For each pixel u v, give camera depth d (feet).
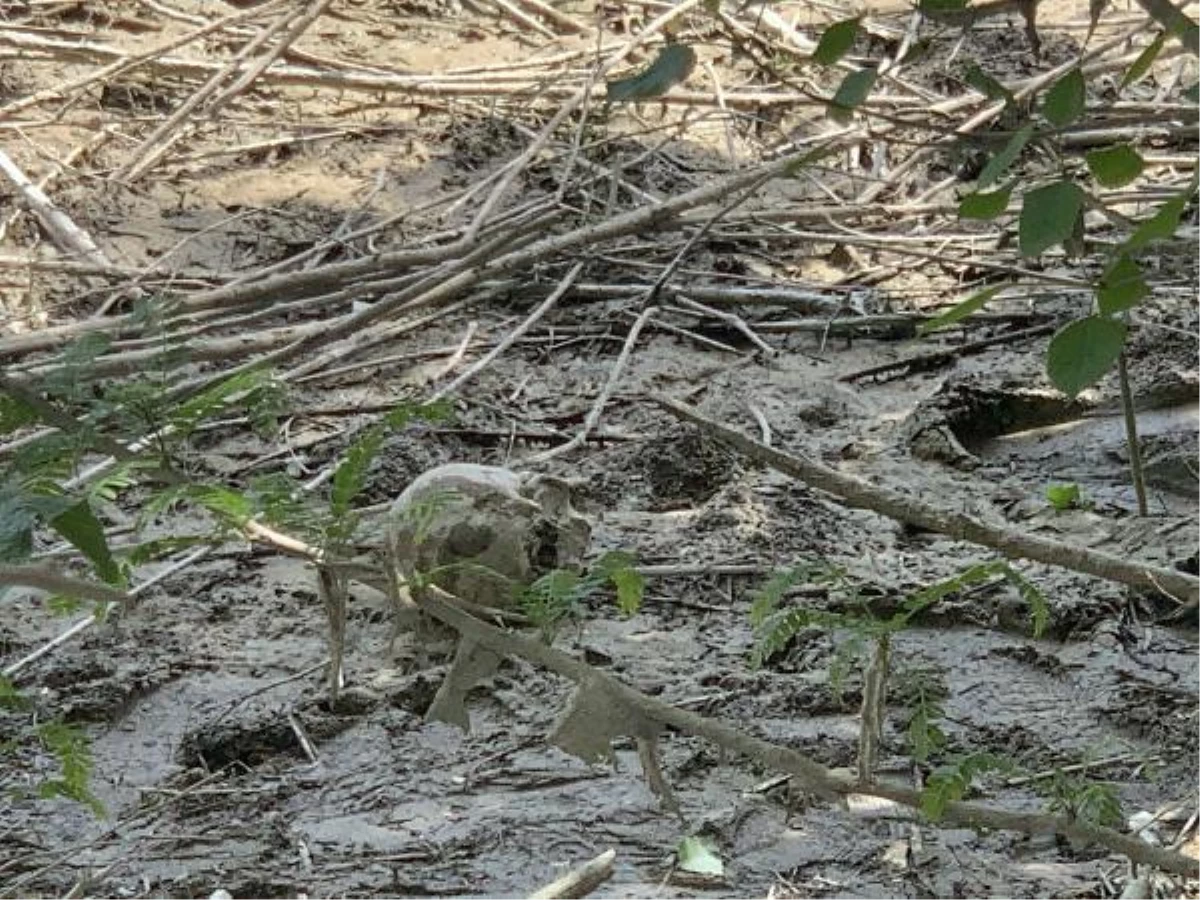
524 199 23.15
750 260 21.85
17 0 27.27
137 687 13.09
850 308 20.35
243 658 13.56
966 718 12.64
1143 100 24.88
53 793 10.10
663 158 24.36
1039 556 10.21
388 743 12.43
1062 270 20.94
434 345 19.60
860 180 23.90
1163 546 14.99
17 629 13.98
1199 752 12.18
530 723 12.59
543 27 28.17
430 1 29.35
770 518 15.64
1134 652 13.52
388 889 10.82
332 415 17.78
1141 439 17.24
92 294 20.24
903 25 28.43
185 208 22.71
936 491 16.29
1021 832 10.67
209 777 12.10
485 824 11.46
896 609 14.01
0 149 23.35
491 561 12.64
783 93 25.88
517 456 17.10
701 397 18.42
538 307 20.22
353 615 14.07
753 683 13.03
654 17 27.66
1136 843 8.94
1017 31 27.78
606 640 13.71
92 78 23.84
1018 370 18.62
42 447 7.73
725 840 11.25
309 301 19.42
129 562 8.28
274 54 23.70
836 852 11.12
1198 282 19.51
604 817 11.51
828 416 18.11
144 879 10.94
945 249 21.72
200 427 16.62
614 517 15.76
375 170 23.91
